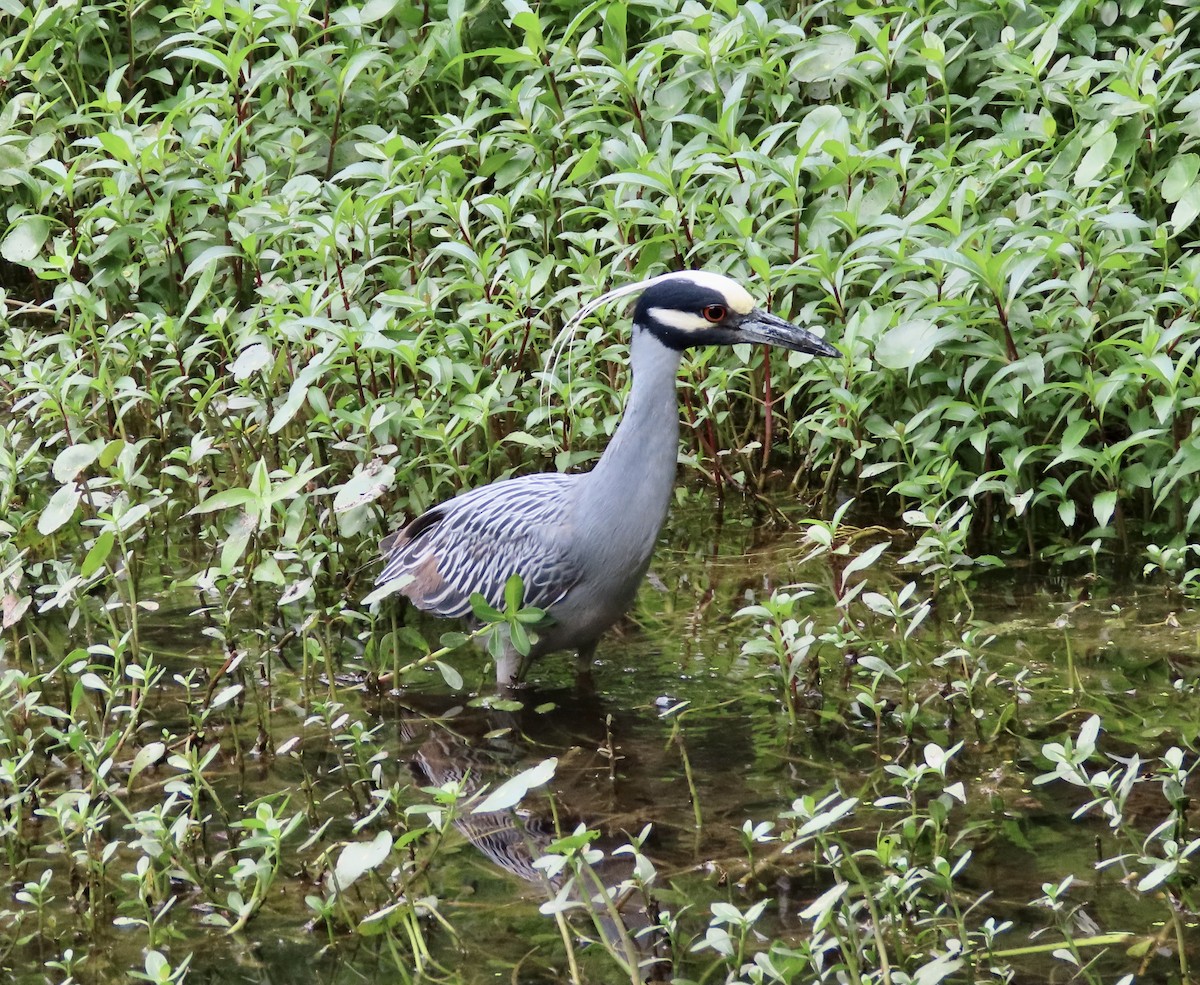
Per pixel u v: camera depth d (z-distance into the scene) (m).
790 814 8.45
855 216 12.55
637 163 13.40
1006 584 12.15
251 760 10.34
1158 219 13.73
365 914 8.63
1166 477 12.28
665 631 11.91
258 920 8.63
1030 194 13.32
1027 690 10.60
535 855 8.44
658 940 8.22
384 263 14.78
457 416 12.23
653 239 13.28
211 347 14.95
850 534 13.01
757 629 11.82
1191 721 10.12
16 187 16.64
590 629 11.17
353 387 13.54
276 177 15.69
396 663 11.09
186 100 15.30
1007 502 13.05
